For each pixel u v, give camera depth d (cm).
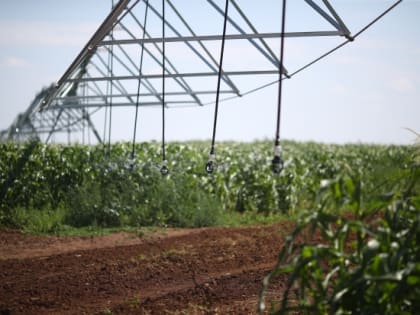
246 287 1273
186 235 2059
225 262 1565
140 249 1767
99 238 2122
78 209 2442
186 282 1355
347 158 4078
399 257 630
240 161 3272
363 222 695
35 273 1470
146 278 1397
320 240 1670
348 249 1277
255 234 2009
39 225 2303
